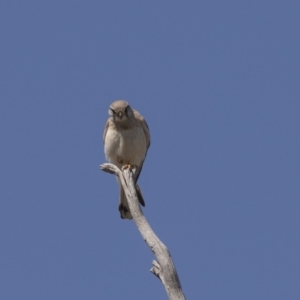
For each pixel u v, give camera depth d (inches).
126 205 600.4
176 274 446.0
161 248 457.1
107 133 642.8
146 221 487.5
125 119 629.0
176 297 438.9
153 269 451.5
